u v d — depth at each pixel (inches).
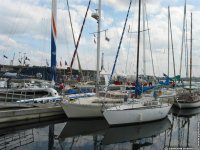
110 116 717.9
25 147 551.2
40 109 790.5
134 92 908.6
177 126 816.3
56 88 960.9
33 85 1019.9
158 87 1164.5
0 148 541.0
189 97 1176.2
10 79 1048.8
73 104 784.9
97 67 858.8
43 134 666.2
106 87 866.8
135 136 673.0
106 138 645.9
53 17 813.9
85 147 567.5
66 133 680.4
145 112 781.9
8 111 709.9
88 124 781.9
